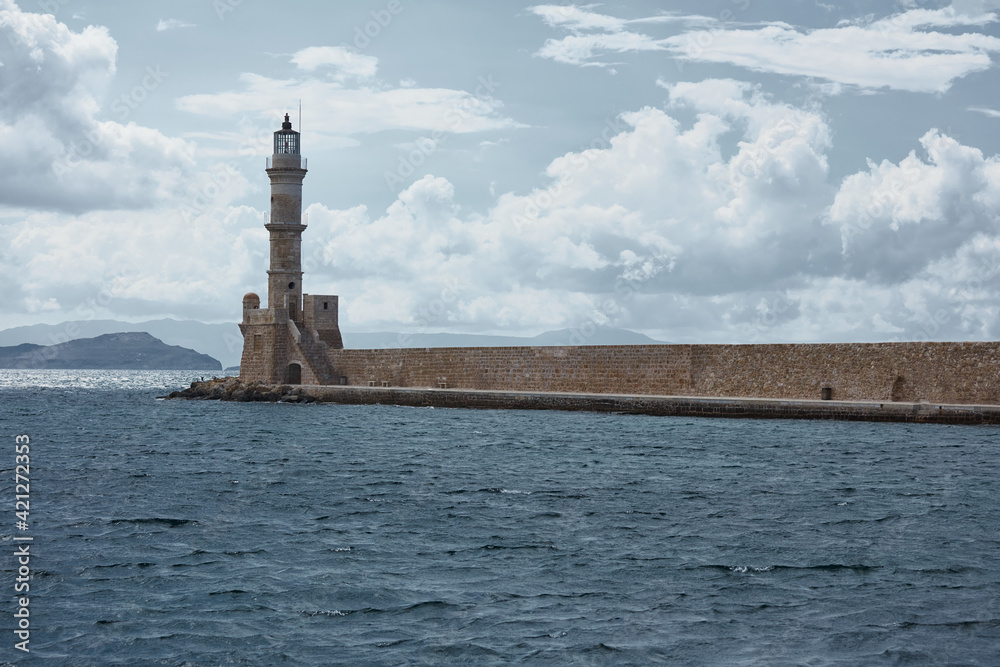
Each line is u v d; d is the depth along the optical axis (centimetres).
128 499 3544
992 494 3534
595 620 2120
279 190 9338
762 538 2830
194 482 3991
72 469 4447
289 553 2669
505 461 4581
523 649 1961
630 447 5059
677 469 4231
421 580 2405
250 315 9706
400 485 3862
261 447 5403
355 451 5128
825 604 2220
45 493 3700
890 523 3028
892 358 6100
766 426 5925
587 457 4684
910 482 3803
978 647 1966
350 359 9212
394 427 6506
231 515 3212
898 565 2522
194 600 2253
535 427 6234
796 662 1902
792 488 3703
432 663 1898
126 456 4997
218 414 8169
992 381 5766
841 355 6284
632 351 7169
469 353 8206
